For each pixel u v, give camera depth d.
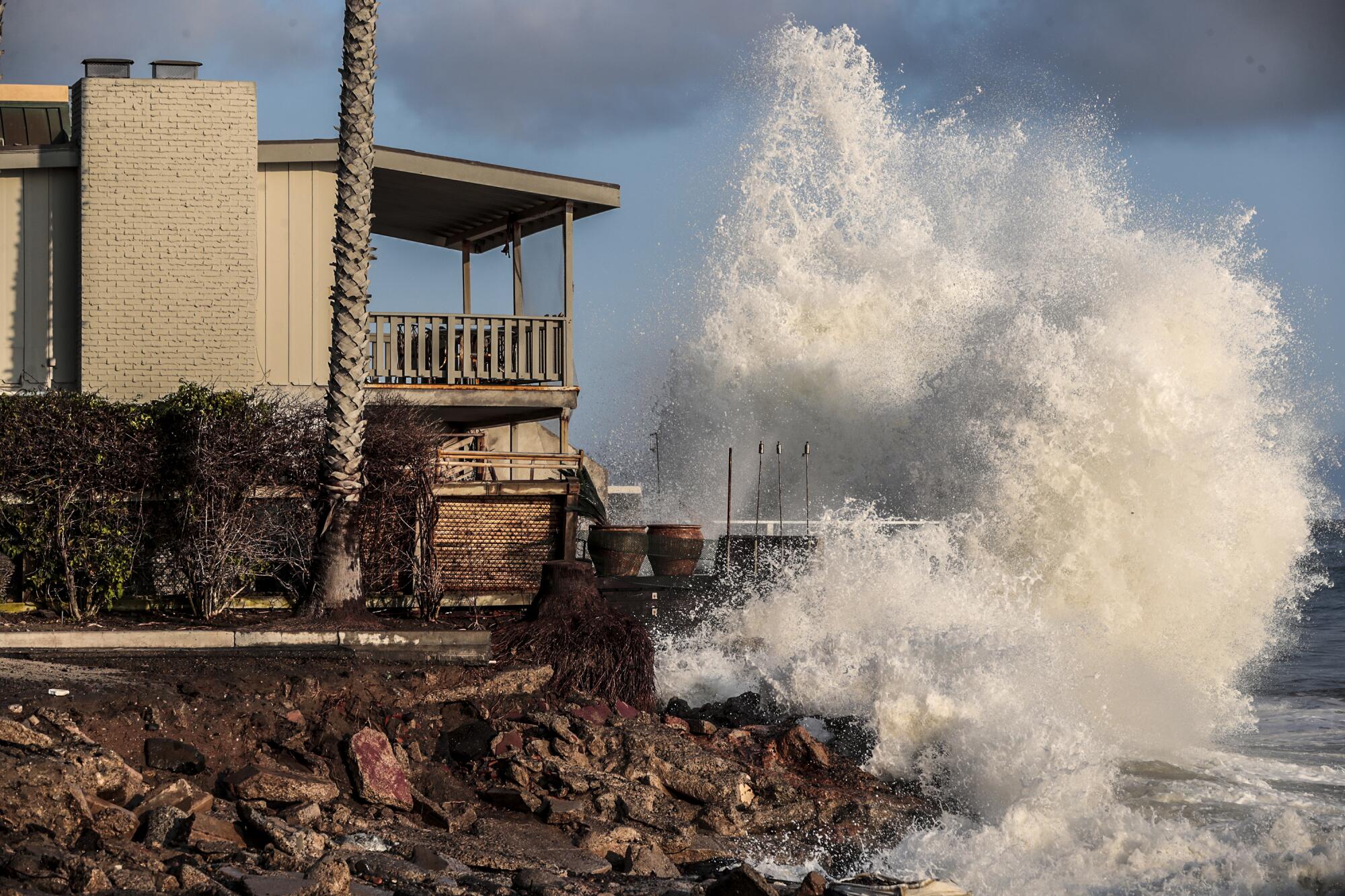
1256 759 21.97
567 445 27.55
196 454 19.44
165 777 12.79
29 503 19.17
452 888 11.09
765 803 16.95
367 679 15.92
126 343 25.20
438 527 21.73
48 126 31.20
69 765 11.27
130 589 19.72
